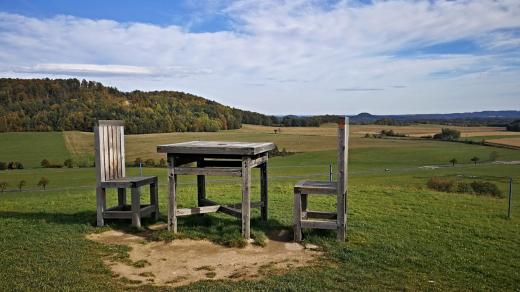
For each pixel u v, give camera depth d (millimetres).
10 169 52219
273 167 53844
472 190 29844
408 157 67438
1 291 5938
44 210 11336
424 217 10672
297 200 8523
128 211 9484
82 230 9133
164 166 51281
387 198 13578
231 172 8758
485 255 7828
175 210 9000
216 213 10680
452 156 68000
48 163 54062
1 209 11531
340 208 8422
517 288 6406
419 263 7312
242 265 7332
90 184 39156
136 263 7340
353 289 6238
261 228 9281
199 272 7012
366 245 8234
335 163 58219
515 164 60375
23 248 7840
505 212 11812
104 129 9617
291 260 7566
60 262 7172
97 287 6227
